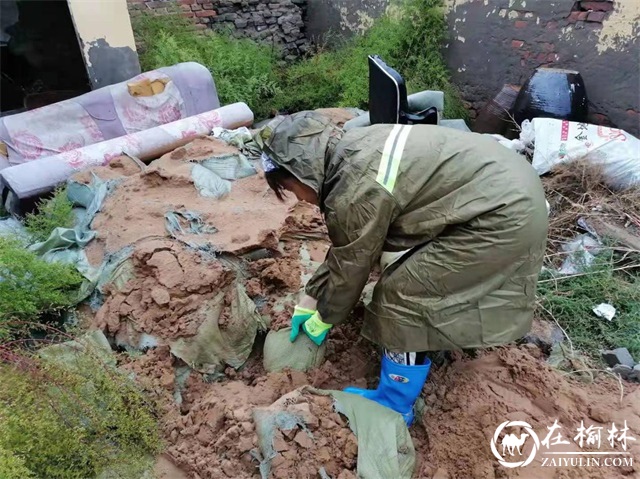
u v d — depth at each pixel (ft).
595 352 7.54
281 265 7.93
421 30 17.35
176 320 6.81
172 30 18.30
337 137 5.33
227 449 5.68
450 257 5.34
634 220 9.75
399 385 6.01
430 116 10.87
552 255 9.29
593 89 13.69
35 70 18.44
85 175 10.29
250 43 20.18
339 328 7.34
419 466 5.83
